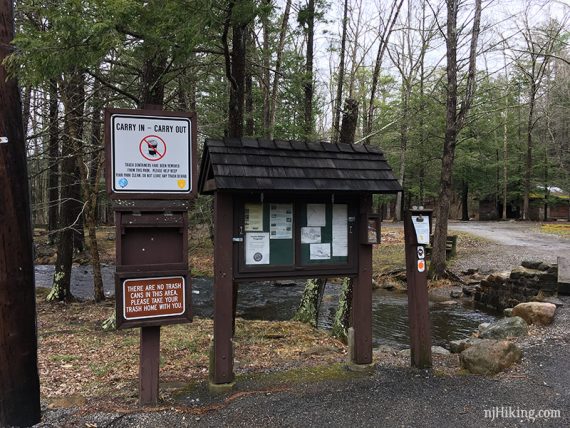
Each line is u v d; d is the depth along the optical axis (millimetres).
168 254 3881
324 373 4648
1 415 3412
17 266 3438
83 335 7652
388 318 11078
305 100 12688
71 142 10328
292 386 4277
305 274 4496
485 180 36656
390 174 4754
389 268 16781
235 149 4285
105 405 3904
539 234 22312
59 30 4098
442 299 12898
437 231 15023
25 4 4824
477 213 44000
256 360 5762
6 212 3389
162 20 4828
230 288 4207
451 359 5273
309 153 4598
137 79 9375
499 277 11312
